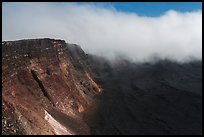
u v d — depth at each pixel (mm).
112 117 79438
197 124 79125
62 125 63250
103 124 73812
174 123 79312
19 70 67750
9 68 63938
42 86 71438
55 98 71938
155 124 78062
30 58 74125
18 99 58312
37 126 53094
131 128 74000
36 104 63094
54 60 82062
